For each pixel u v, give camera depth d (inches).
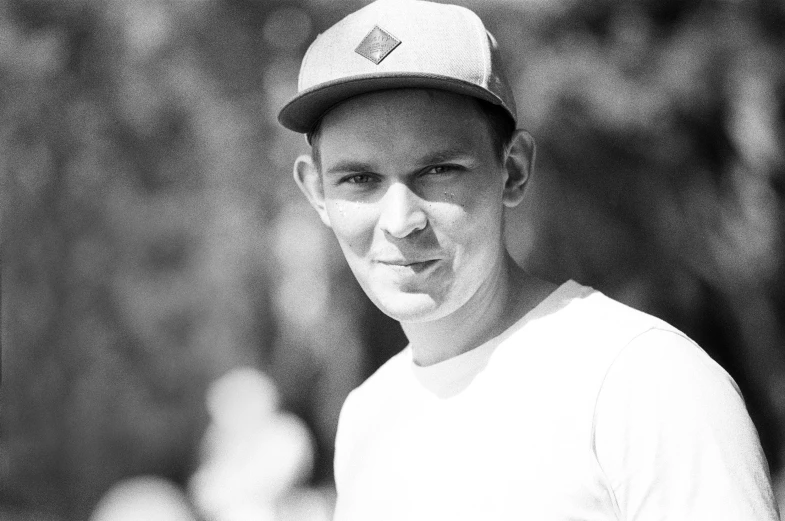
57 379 604.7
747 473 128.4
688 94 474.0
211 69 524.7
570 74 468.1
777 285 525.3
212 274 658.2
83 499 665.6
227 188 579.2
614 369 136.6
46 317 574.9
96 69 516.1
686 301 507.8
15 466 636.7
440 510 149.3
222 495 494.0
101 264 591.8
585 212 495.2
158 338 673.0
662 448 130.0
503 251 159.3
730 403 132.6
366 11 152.6
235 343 681.0
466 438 149.9
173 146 547.2
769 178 503.2
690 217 497.7
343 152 149.0
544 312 152.1
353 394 179.0
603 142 483.2
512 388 147.5
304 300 621.6
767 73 477.4
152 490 626.2
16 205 526.6
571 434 137.6
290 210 589.9
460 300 150.4
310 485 603.5
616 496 133.2
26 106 507.2
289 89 538.9
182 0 512.4
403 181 146.7
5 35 498.6
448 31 148.2
